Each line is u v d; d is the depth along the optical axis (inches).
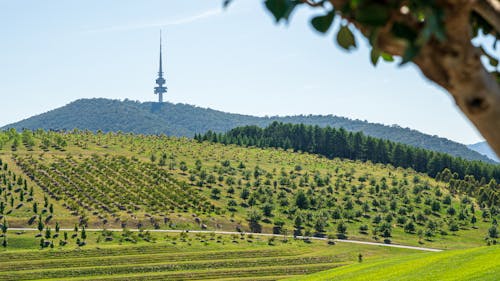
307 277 1978.3
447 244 4778.5
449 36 110.3
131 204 5059.1
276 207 5546.3
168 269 3307.1
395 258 2079.2
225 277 3265.3
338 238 4628.4
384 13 106.0
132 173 6176.2
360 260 3545.8
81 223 4537.4
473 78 113.3
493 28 169.0
